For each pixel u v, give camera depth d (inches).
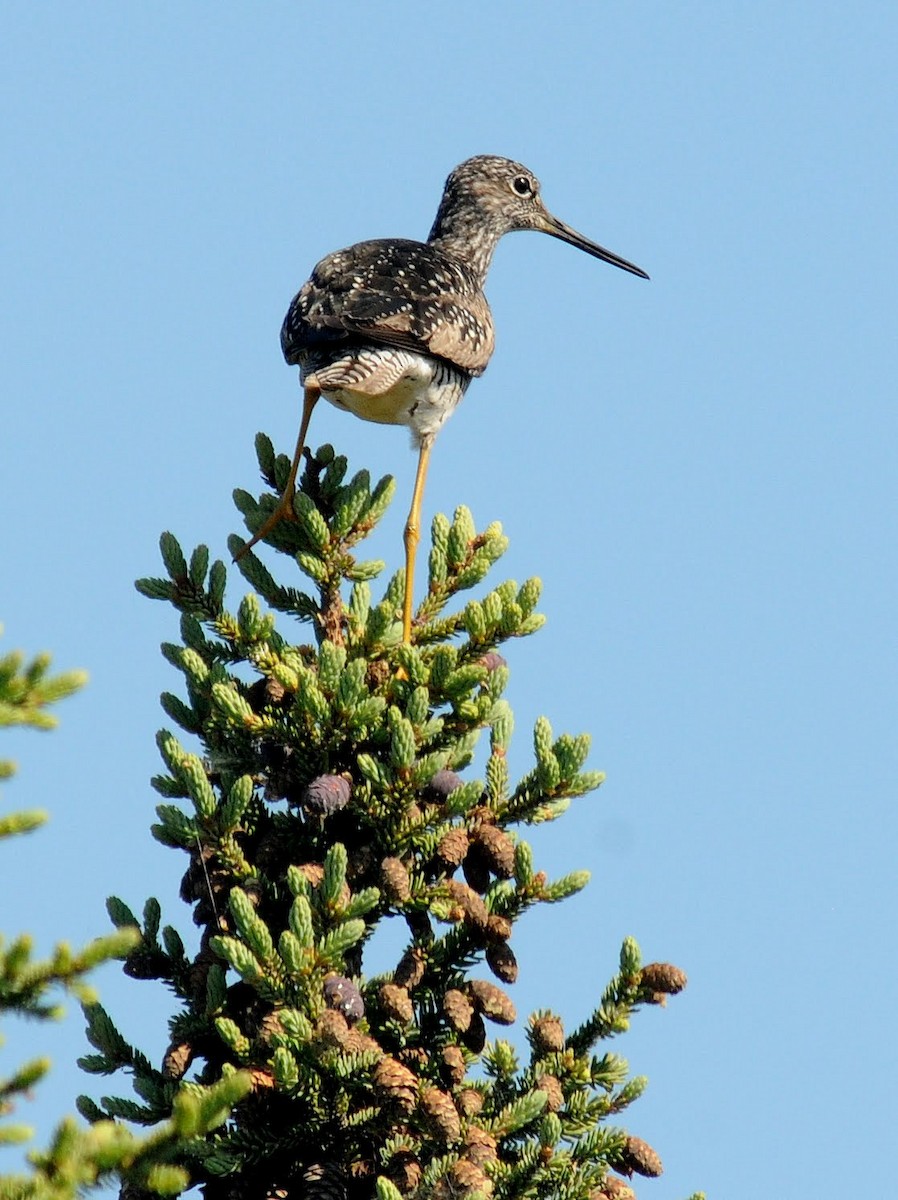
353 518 564.7
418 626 586.2
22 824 311.1
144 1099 490.9
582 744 514.6
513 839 509.0
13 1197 297.7
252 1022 480.1
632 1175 486.6
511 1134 482.6
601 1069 496.4
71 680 310.8
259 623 537.3
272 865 522.3
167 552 546.3
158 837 505.7
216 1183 491.8
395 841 506.6
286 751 526.9
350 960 509.7
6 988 312.2
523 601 550.9
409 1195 454.6
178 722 537.0
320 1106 476.1
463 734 544.7
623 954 505.4
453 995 476.1
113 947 315.6
